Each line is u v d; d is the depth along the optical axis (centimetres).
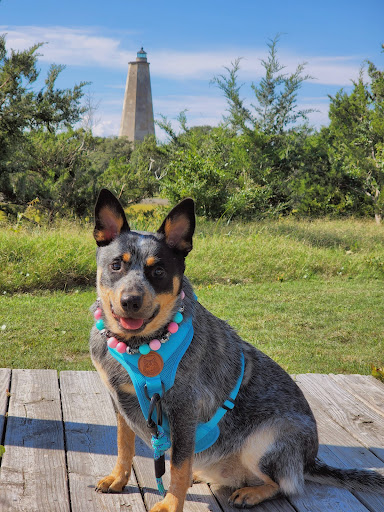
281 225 816
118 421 151
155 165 1295
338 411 200
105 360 141
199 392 141
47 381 214
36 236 541
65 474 158
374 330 363
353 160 1085
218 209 937
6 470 158
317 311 411
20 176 824
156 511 137
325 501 151
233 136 1230
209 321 150
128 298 129
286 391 155
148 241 136
